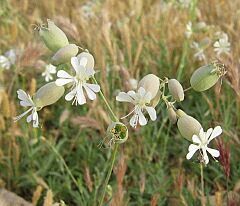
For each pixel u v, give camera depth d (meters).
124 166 0.16
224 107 0.22
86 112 0.23
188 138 0.12
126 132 0.11
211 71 0.13
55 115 0.24
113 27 0.30
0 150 0.21
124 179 0.21
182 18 0.30
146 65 0.26
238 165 0.21
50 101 0.12
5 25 0.31
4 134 0.22
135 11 0.30
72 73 0.12
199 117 0.23
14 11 0.31
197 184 0.20
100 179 0.18
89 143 0.23
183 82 0.25
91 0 0.35
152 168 0.21
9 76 0.25
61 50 0.12
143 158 0.22
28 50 0.22
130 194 0.20
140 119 0.11
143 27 0.28
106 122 0.21
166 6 0.31
